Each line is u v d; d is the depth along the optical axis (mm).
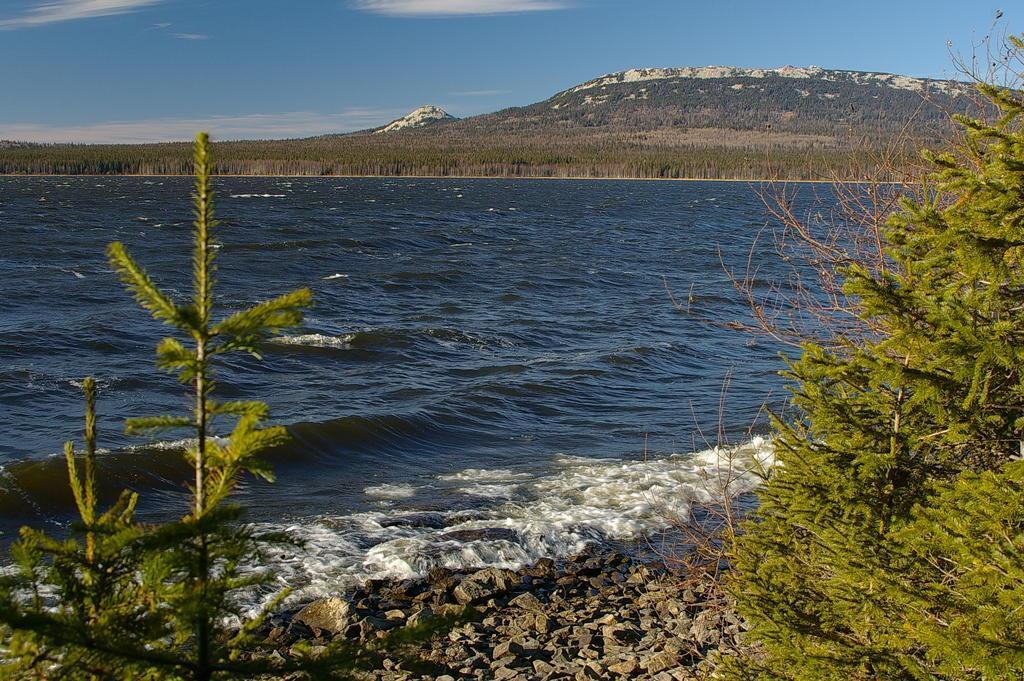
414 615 8891
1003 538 4078
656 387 19406
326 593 9273
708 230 62750
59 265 35438
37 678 2682
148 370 19500
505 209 84625
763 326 7000
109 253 2518
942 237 4250
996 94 4590
